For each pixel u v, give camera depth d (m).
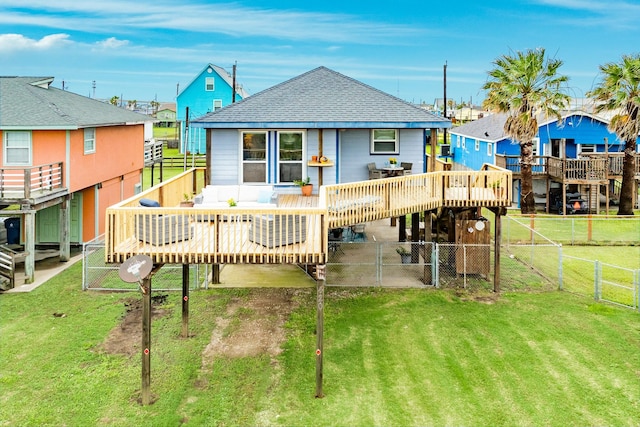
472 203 15.48
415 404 9.32
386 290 15.68
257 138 17.72
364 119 17.12
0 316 13.37
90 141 20.48
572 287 16.11
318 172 17.75
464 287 15.91
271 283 16.33
